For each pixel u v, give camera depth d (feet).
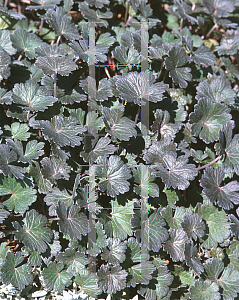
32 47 3.57
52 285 3.31
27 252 3.31
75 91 3.49
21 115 3.40
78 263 3.34
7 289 3.28
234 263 3.45
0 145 3.26
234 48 3.74
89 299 3.36
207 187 3.34
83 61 3.60
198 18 3.84
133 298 3.36
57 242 3.33
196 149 3.66
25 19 3.78
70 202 3.34
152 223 3.36
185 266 3.45
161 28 4.00
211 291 3.36
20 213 3.35
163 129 3.48
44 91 3.40
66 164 3.37
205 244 3.42
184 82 3.48
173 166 3.36
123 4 3.85
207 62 3.55
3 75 3.40
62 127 3.32
